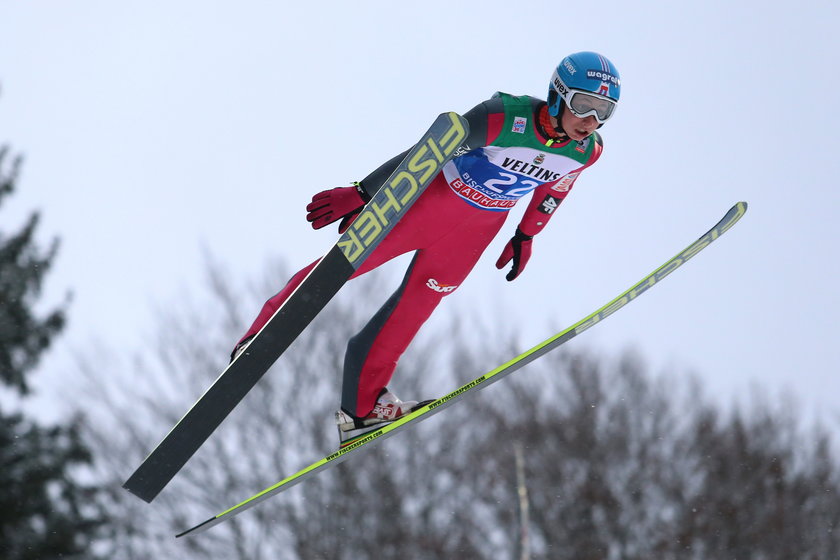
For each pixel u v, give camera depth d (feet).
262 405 203.82
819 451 226.38
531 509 208.03
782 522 214.07
